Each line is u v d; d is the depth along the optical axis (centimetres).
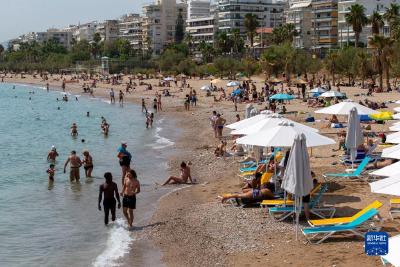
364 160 2269
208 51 15562
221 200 2055
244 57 14350
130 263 1502
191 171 2838
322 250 1420
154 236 1731
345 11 14262
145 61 17238
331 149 3070
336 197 1956
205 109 6588
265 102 6650
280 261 1384
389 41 7575
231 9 19350
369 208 1547
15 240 1750
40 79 17588
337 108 2870
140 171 2927
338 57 9312
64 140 4522
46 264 1521
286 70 10206
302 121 4478
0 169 3117
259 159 2661
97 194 2412
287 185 1517
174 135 4538
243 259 1439
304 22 15775
